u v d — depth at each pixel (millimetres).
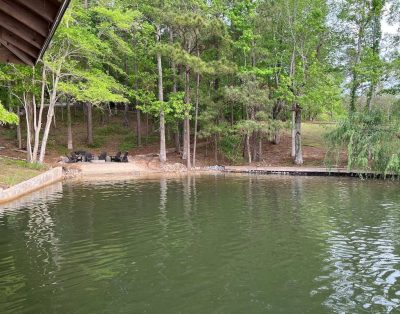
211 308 5926
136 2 30125
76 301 6176
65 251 8812
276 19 30469
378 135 22172
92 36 24781
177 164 28859
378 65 26312
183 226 11125
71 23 25234
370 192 17297
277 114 32125
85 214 12758
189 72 29922
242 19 29484
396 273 7363
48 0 3275
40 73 25531
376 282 6938
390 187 18844
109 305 6027
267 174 25734
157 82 34406
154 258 8320
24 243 9438
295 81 28641
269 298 6297
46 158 28766
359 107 28656
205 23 26234
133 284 6879
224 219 12016
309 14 28375
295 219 11977
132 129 39406
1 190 14891
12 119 15945
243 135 30906
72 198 15922
